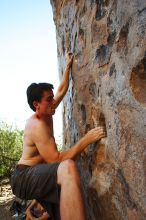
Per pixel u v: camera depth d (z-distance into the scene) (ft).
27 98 10.45
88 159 9.91
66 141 13.93
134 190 7.09
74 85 11.26
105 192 8.73
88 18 9.73
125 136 7.35
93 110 9.46
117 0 7.73
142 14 6.53
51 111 10.28
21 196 9.85
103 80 8.54
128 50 7.18
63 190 8.55
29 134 10.09
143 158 6.61
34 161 10.06
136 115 6.88
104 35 8.52
